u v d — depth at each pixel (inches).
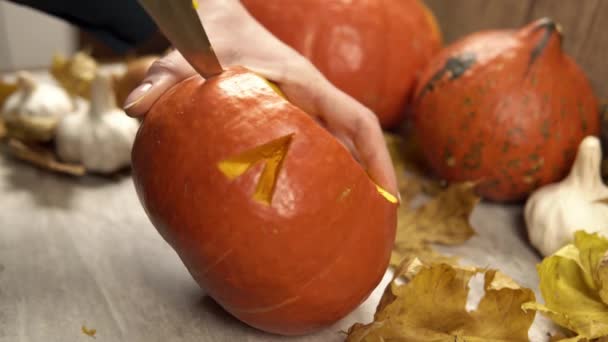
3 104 25.4
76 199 22.8
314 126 17.9
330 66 23.9
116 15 24.7
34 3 23.9
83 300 19.6
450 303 18.9
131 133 23.8
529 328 19.1
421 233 22.2
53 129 24.0
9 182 23.2
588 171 22.2
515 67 22.9
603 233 21.3
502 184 23.4
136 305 19.6
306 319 18.5
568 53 25.4
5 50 34.4
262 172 17.6
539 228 22.1
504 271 21.7
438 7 29.4
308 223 17.6
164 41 31.1
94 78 23.5
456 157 23.5
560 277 20.0
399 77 24.9
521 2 26.2
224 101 18.0
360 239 18.1
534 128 22.7
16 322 19.0
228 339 19.1
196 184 17.7
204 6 20.6
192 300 19.8
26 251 20.8
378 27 24.3
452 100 23.4
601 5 24.2
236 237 17.6
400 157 25.4
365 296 18.8
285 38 23.9
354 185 18.0
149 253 21.1
